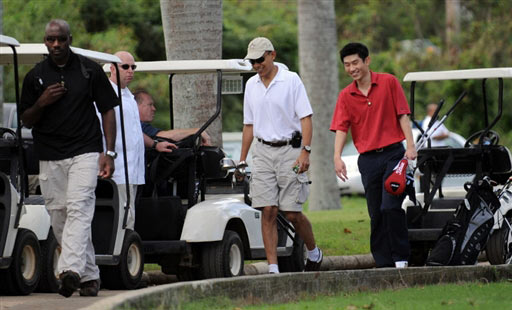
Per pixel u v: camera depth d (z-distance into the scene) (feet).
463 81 323.78
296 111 101.55
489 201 107.34
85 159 86.48
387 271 89.56
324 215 191.21
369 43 463.83
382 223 105.40
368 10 480.64
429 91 338.54
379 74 104.73
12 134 95.71
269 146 101.96
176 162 102.58
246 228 107.04
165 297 70.08
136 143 99.25
